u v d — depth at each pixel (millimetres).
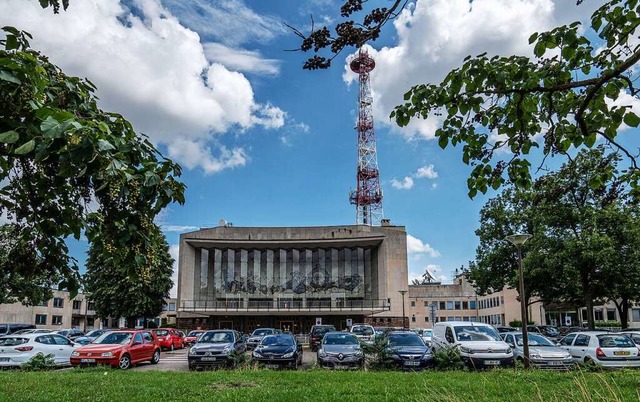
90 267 49906
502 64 4625
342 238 60469
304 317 59500
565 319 69500
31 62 4117
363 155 68188
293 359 19938
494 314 80188
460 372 15891
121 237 4648
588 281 31625
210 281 61000
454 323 20781
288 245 61344
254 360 19922
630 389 11188
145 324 56625
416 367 17703
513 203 37469
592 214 29297
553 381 13023
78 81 5355
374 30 4266
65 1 4656
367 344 18375
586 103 4340
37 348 20094
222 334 22203
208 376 15227
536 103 5078
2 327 37906
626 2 4270
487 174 5398
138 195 4551
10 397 11023
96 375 15602
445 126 5266
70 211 5008
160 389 12500
